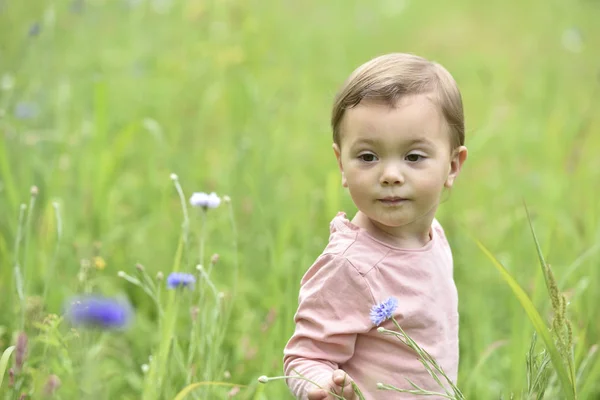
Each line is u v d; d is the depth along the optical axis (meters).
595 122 10.02
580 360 4.78
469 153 8.70
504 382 5.18
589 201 7.05
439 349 3.41
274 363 4.80
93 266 4.88
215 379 4.16
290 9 15.17
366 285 3.29
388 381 3.35
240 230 6.92
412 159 3.33
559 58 13.62
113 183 7.30
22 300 4.28
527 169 8.88
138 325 5.57
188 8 10.91
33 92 7.82
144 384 4.01
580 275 6.09
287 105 9.88
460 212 7.52
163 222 6.89
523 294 3.52
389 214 3.32
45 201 6.62
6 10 10.48
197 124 9.41
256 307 6.04
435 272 3.46
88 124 7.56
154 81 10.15
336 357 3.32
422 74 3.40
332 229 3.51
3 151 5.95
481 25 15.91
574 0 17.00
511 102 11.15
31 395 4.01
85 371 3.70
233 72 10.01
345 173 3.40
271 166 7.81
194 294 4.78
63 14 10.64
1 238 5.42
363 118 3.31
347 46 13.24
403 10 16.23
